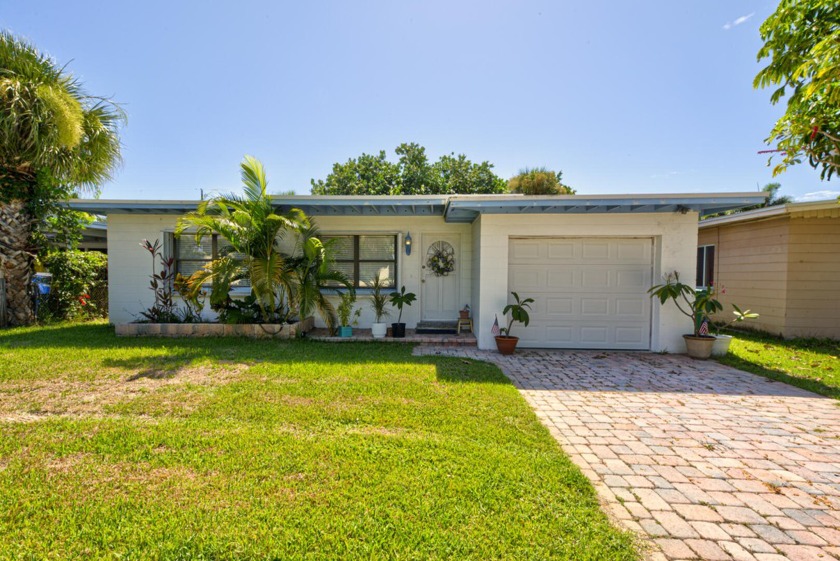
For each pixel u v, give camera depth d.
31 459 3.08
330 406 4.31
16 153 8.46
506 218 7.88
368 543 2.25
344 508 2.55
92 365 5.75
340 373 5.56
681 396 5.09
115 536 2.26
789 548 2.33
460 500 2.67
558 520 2.49
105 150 9.71
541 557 2.18
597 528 2.44
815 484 3.04
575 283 8.09
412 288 9.51
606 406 4.71
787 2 5.59
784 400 4.97
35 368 5.54
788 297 9.34
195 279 8.20
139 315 9.32
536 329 8.11
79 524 2.36
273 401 4.43
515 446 3.53
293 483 2.82
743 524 2.55
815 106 5.58
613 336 8.06
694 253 7.65
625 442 3.74
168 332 8.17
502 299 7.92
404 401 4.52
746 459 3.43
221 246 9.42
